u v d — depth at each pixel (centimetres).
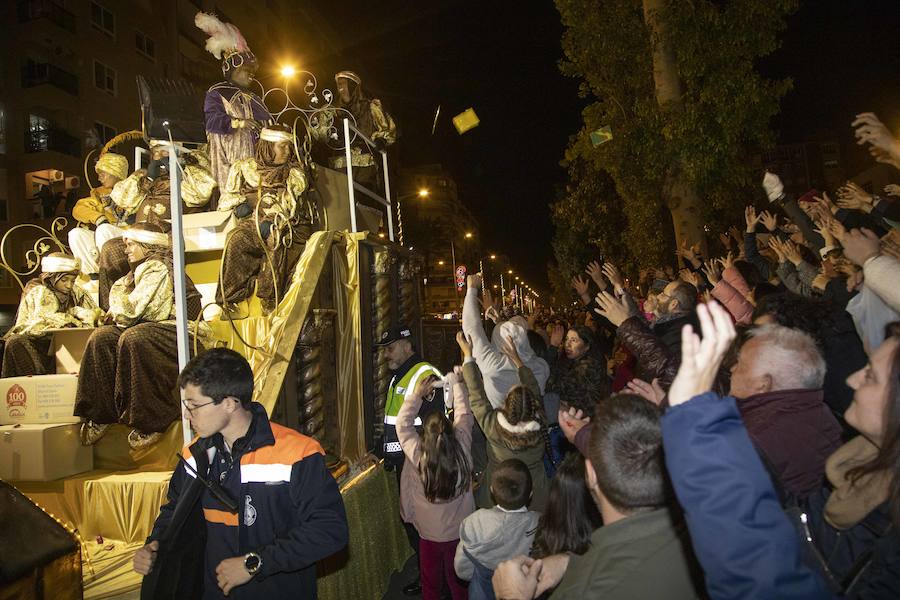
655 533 157
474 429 538
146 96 580
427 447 403
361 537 441
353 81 725
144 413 398
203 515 252
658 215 1281
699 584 148
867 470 155
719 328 137
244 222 492
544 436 374
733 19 1023
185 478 257
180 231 338
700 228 1112
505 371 438
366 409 543
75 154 2345
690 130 1050
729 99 1026
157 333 410
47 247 561
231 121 575
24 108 2241
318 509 244
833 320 268
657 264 1301
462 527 330
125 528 386
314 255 477
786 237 484
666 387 279
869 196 410
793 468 194
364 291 556
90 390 407
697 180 1063
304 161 535
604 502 171
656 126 1103
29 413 423
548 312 1842
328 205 592
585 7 1243
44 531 246
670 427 133
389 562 499
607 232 1717
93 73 2395
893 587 143
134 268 468
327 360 481
